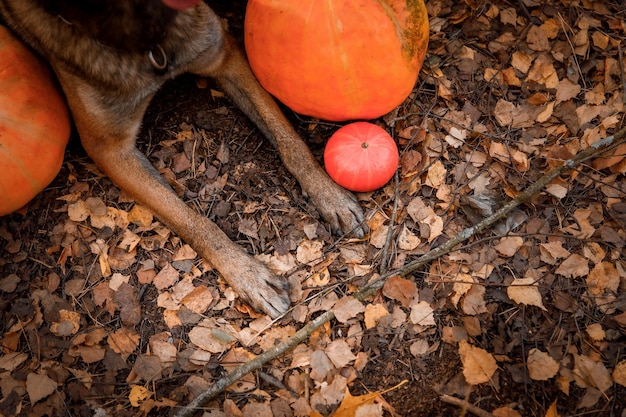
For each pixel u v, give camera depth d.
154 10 1.12
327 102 1.16
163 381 1.13
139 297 1.19
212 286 1.19
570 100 1.27
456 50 1.32
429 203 1.22
